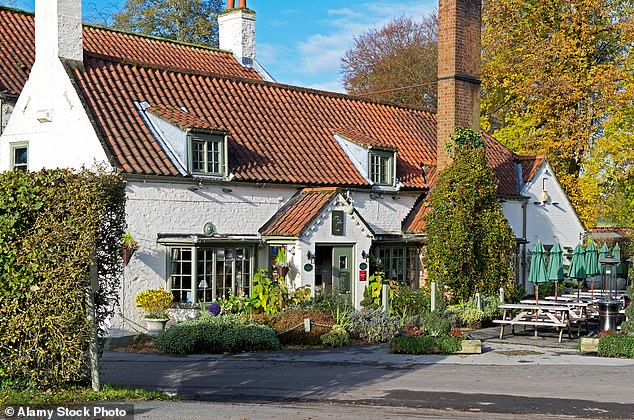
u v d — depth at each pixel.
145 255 20.20
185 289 20.89
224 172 22.02
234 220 22.33
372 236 24.09
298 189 23.97
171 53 30.39
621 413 11.39
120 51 28.39
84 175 11.45
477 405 11.99
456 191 25.25
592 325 23.86
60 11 21.34
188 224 21.20
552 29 39.09
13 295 11.02
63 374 11.18
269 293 21.34
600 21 38.50
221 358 17.53
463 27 27.61
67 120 20.91
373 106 30.22
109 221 11.87
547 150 38.09
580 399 12.43
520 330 22.91
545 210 32.25
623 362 16.55
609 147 36.56
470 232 25.20
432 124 31.72
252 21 33.62
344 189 24.16
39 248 11.03
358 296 23.59
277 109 26.20
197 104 23.70
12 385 11.23
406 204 27.55
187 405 11.50
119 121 20.98
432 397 12.67
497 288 25.83
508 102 41.28
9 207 11.05
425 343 18.00
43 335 11.09
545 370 15.51
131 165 19.89
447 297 24.84
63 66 21.11
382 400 12.45
